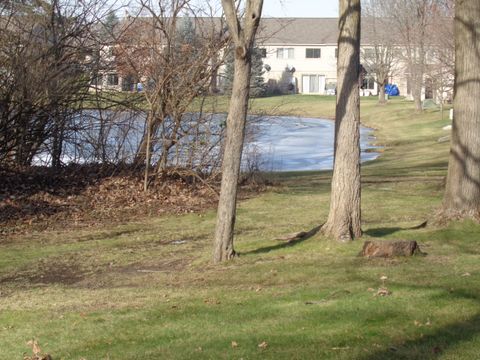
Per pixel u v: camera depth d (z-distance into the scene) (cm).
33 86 1836
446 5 3731
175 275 1088
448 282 880
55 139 1950
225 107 1978
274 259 1098
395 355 628
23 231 1532
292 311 796
